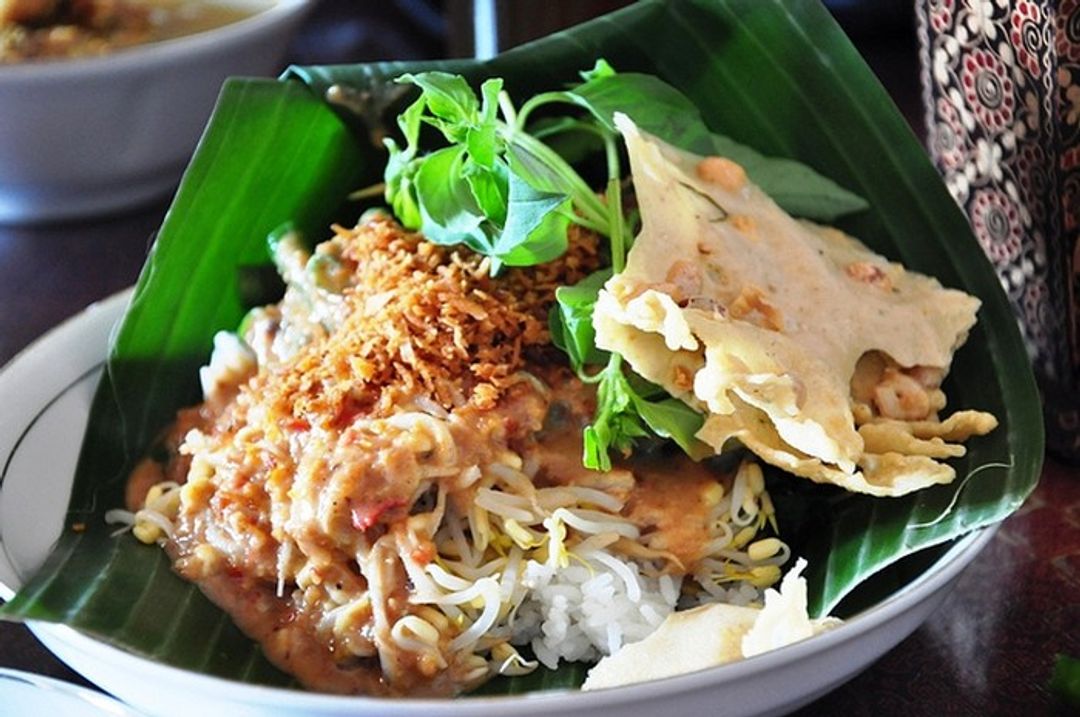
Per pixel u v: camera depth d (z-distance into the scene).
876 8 0.71
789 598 0.36
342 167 0.47
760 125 0.48
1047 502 0.46
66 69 0.57
